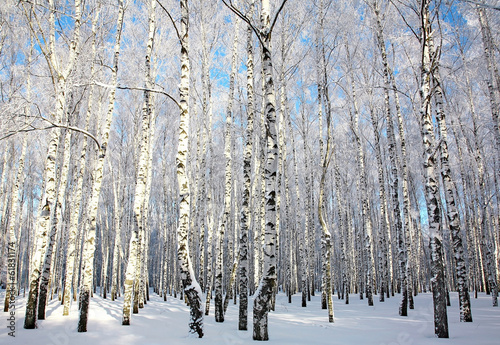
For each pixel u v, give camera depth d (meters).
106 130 8.67
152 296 22.34
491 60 12.38
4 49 12.89
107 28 13.02
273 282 6.18
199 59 17.20
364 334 6.92
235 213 21.16
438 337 6.51
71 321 8.66
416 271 22.61
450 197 9.52
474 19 13.09
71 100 11.01
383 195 18.47
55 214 9.77
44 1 9.23
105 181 22.41
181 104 7.29
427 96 7.98
